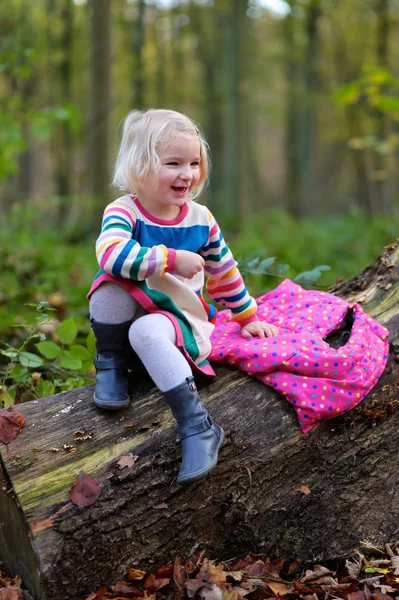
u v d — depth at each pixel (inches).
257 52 668.1
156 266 83.5
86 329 168.1
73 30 538.9
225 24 542.0
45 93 559.5
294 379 93.3
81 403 91.8
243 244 325.1
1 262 228.4
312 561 93.6
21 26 487.2
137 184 89.9
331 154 962.7
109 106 386.6
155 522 82.6
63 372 127.4
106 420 88.8
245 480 88.8
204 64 690.8
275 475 91.4
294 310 108.1
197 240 93.9
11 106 258.2
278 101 772.0
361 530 96.3
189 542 85.9
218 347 99.7
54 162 609.0
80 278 230.2
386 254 121.2
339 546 95.0
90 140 384.2
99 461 83.4
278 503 91.7
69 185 587.2
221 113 644.7
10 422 86.7
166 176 87.4
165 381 82.2
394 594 89.4
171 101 666.8
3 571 87.2
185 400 81.9
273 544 91.7
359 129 655.1
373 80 297.9
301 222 479.2
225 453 88.2
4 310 174.4
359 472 96.8
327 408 92.2
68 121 251.8
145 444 85.6
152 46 605.3
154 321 85.2
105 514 79.0
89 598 76.8
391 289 114.4
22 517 77.5
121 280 86.7
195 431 81.4
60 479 81.0
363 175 670.5
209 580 82.1
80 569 77.2
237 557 90.2
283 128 1010.1
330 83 709.9
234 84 502.0
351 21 669.3
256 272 138.9
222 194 605.3
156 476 83.3
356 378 93.7
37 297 195.5
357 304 107.7
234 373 97.5
